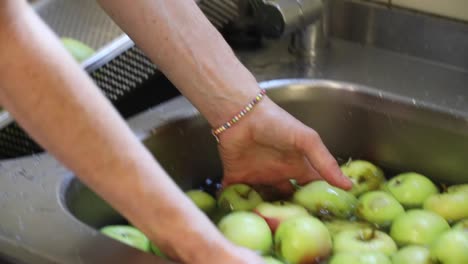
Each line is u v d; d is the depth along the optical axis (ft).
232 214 4.29
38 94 3.34
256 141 4.45
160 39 4.25
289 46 5.18
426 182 4.62
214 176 4.87
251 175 4.58
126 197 3.44
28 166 4.24
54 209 3.96
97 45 5.14
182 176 4.75
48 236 3.81
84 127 3.37
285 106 4.91
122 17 4.21
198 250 3.52
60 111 3.35
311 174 4.58
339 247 4.21
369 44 5.21
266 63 5.09
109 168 3.41
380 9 5.11
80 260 3.68
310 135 4.39
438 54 5.03
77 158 3.40
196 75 4.33
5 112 4.58
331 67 5.04
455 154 4.71
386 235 4.28
